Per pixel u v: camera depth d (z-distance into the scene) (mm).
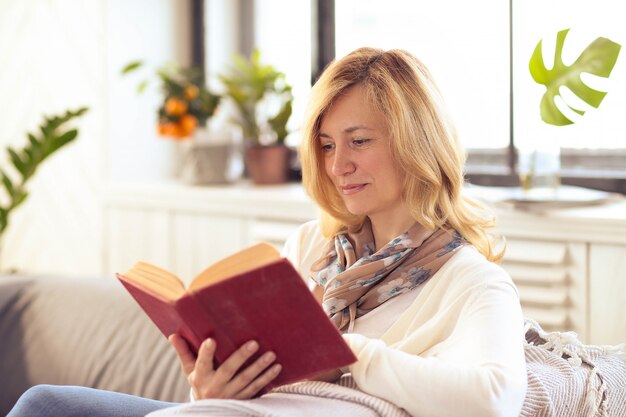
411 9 2865
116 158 3383
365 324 1436
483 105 2711
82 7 3379
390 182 1425
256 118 3129
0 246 3570
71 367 2061
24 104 3670
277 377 1241
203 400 1183
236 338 1195
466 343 1244
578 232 2068
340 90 1418
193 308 1158
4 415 2129
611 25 2373
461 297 1326
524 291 2186
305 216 2643
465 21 2729
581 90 1905
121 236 3248
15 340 2168
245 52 3496
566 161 2537
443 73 2793
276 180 3104
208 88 3289
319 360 1201
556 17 2475
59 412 1377
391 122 1390
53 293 2201
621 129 2416
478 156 2746
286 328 1178
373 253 1516
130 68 3207
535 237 2154
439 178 1424
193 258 2998
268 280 1120
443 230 1441
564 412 1381
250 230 2812
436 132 1415
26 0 3594
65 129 3475
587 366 1522
